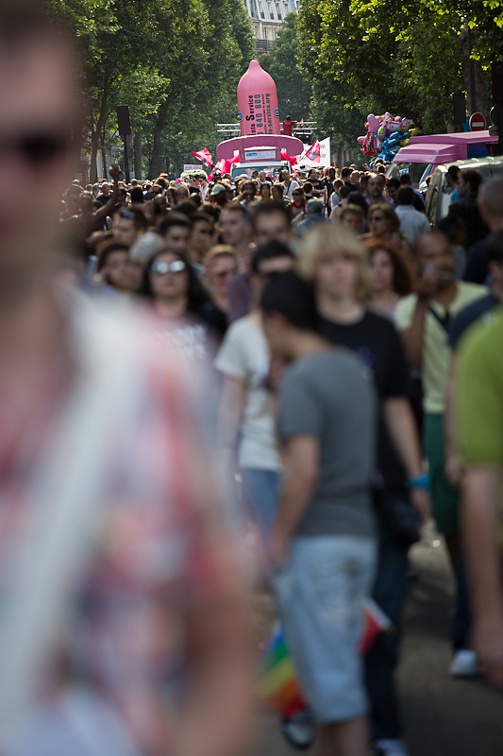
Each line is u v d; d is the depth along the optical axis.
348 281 12.17
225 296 20.55
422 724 13.44
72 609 2.86
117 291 21.73
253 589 17.61
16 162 2.70
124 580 2.88
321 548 10.23
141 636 2.94
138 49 171.38
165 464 2.92
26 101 2.68
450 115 119.50
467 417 7.89
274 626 16.17
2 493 2.83
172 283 18.39
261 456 14.84
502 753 12.60
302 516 10.32
